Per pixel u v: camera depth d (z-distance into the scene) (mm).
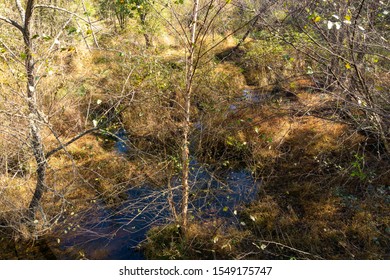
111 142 7305
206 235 4965
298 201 5613
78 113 6914
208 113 6379
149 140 6844
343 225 4973
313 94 7320
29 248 4965
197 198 5184
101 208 5691
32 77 4219
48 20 6605
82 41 8984
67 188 5656
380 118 5105
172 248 4828
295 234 4957
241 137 6676
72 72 7957
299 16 4973
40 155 4586
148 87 6195
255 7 5609
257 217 5316
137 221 5488
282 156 6570
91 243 5102
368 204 5234
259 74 9086
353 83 5523
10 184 5203
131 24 9508
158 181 5891
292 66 7992
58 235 5176
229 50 10523
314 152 6461
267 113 7047
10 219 5090
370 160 5941
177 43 9992
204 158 6367
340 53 5223
